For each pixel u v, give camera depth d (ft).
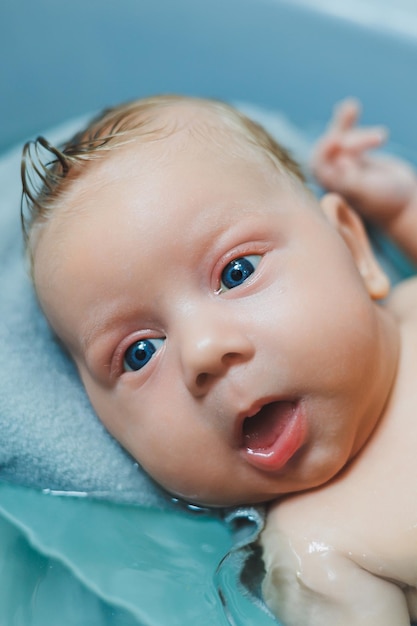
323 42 4.42
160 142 2.83
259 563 2.70
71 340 2.87
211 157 2.78
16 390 3.12
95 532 2.90
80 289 2.68
